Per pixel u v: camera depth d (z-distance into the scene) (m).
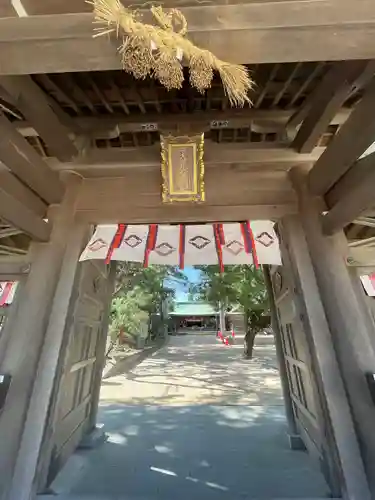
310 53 1.56
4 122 2.42
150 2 1.65
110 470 3.04
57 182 3.29
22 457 2.36
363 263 2.95
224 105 3.56
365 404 2.42
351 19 1.46
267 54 1.58
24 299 2.91
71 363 3.17
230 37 1.53
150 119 3.63
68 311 2.97
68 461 3.21
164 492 2.61
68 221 3.35
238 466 3.12
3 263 3.10
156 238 3.38
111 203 3.45
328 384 2.56
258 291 10.39
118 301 11.47
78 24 1.54
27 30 1.54
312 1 1.49
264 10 1.51
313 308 2.85
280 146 3.56
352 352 2.58
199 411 5.30
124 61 1.56
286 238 3.25
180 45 1.51
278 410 5.30
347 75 2.34
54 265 3.11
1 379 2.51
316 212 3.18
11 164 2.61
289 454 3.42
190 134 3.27
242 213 3.36
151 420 4.80
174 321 35.25
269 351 15.62
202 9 1.53
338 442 2.36
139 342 16.94
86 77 3.03
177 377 9.23
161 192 3.46
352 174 2.67
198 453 3.48
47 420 2.53
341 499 2.26
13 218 2.58
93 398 4.18
